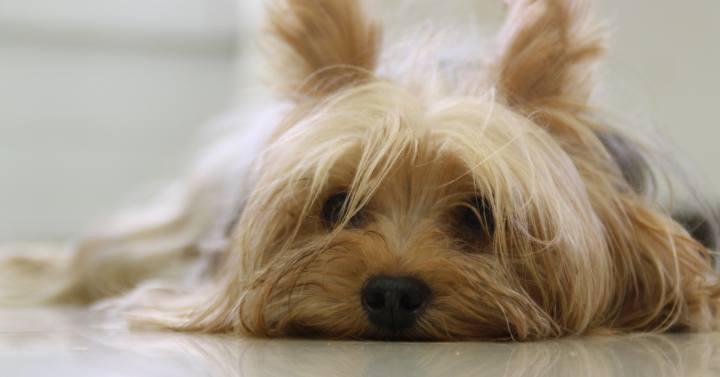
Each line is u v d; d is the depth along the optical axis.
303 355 0.64
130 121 1.85
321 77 0.77
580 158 0.76
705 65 1.19
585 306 0.72
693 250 0.77
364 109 0.73
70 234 1.82
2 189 1.81
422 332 0.69
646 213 0.76
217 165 1.05
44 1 1.79
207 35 1.86
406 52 0.79
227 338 0.71
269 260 0.74
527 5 0.75
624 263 0.76
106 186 1.84
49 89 1.82
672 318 0.76
